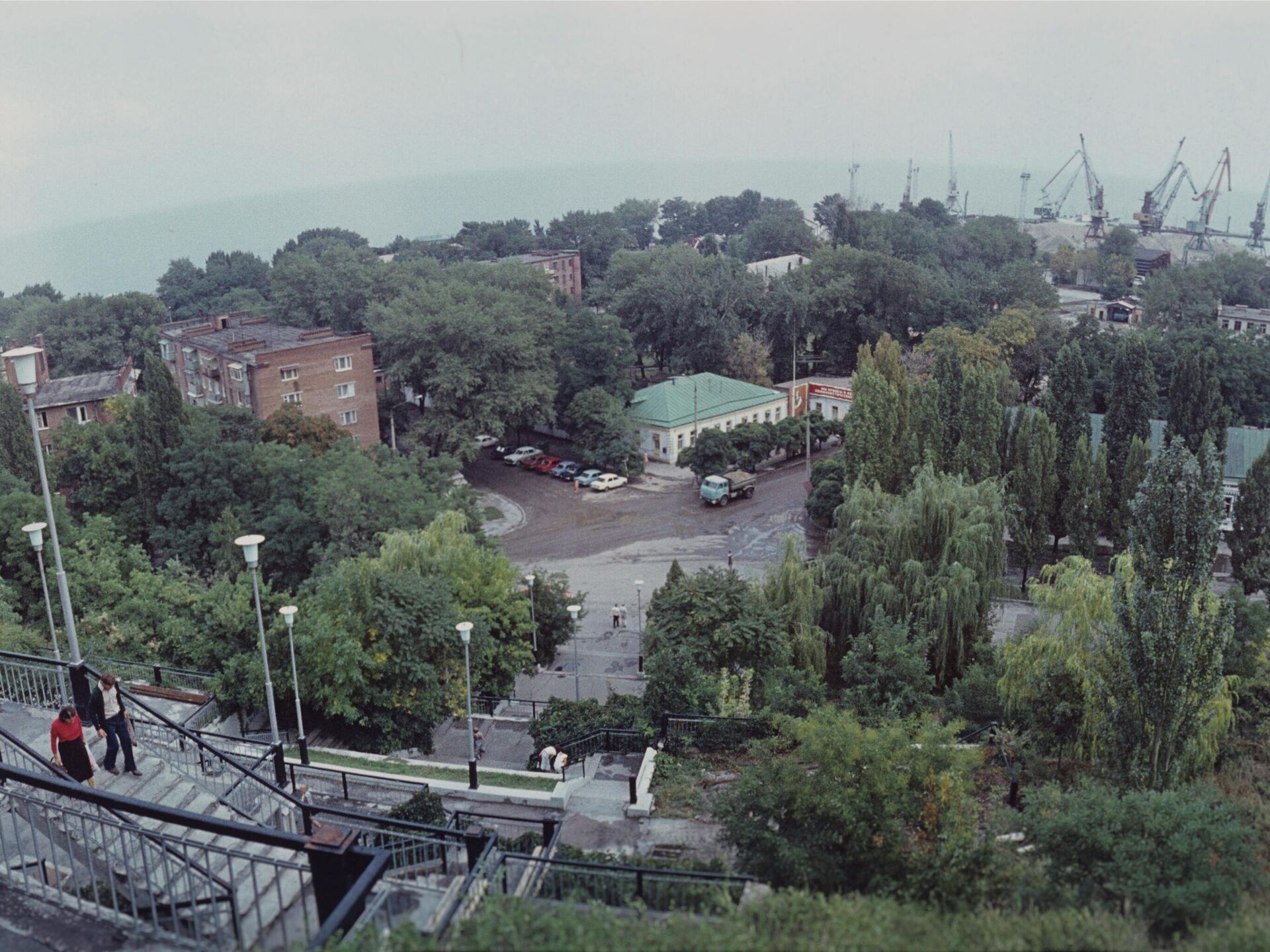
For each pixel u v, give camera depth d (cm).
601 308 13050
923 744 1652
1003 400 7531
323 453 6172
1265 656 3053
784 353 10775
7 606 3406
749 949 983
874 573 4047
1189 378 6197
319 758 2589
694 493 7450
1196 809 1454
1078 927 1136
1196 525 1947
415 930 942
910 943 1044
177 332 8888
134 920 1098
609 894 1376
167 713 2628
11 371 1745
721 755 2488
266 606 3125
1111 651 2120
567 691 4231
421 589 3159
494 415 7669
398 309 7981
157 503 5369
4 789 1190
